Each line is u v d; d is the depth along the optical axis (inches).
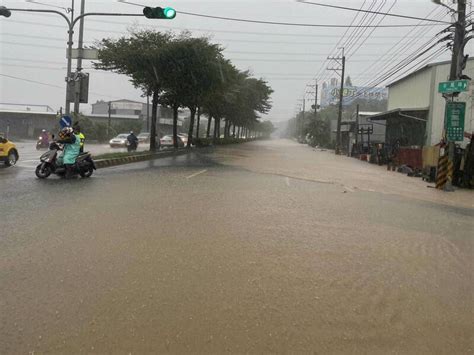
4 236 275.9
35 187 490.3
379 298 195.6
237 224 331.6
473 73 1147.3
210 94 1323.8
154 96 1174.3
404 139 1407.5
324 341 154.3
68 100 768.3
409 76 1446.9
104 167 789.2
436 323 172.4
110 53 1048.8
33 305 175.3
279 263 239.3
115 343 148.3
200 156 1181.7
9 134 2182.6
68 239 273.0
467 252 282.8
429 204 507.5
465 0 682.2
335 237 306.5
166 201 423.8
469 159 737.0
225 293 193.6
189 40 1099.3
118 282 202.7
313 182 660.1
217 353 144.1
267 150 1797.5
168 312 172.6
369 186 663.8
